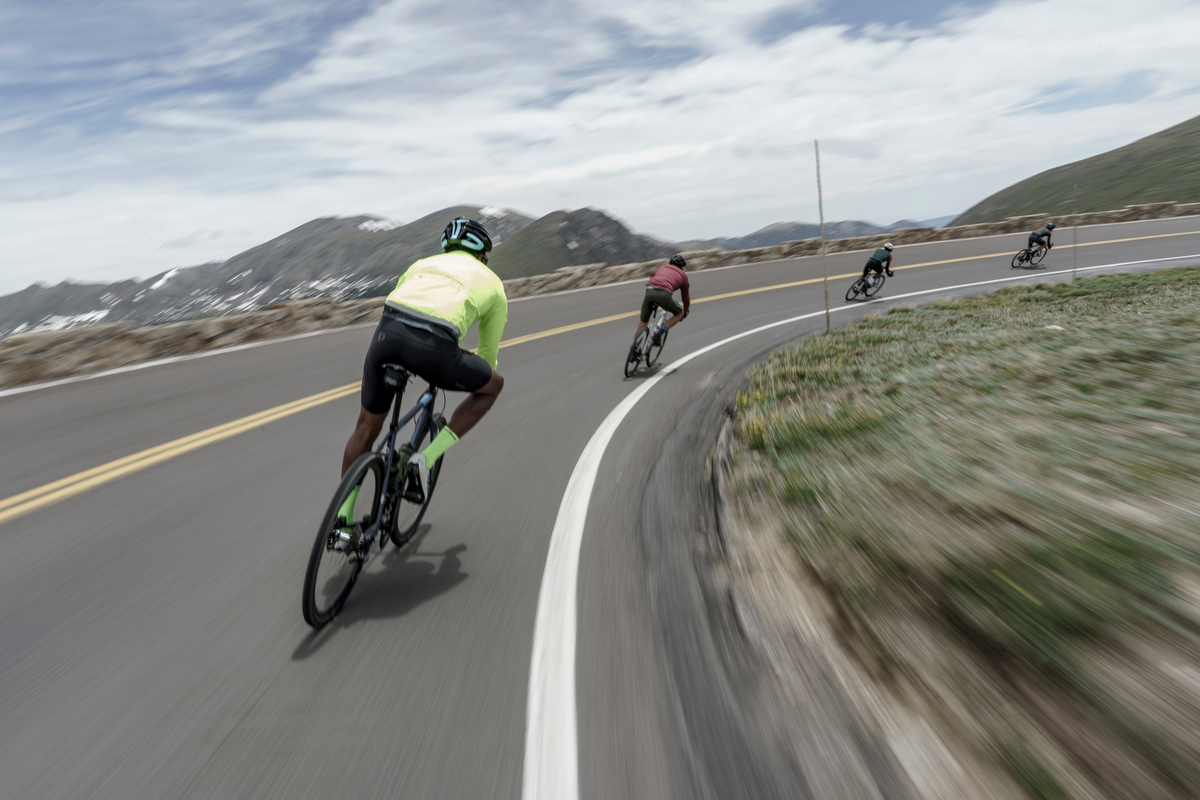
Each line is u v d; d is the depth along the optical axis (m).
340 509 2.95
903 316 12.48
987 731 2.05
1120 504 3.18
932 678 2.34
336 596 3.09
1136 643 2.21
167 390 8.05
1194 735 1.83
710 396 7.54
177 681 2.63
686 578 3.38
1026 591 2.57
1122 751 1.85
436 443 3.51
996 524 3.17
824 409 5.81
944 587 2.76
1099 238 26.30
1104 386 5.56
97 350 9.28
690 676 2.58
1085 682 2.10
